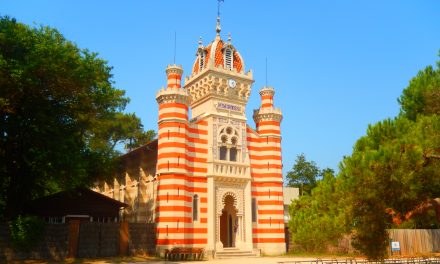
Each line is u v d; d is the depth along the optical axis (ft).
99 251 125.80
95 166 136.67
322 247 151.84
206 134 150.82
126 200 179.01
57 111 120.26
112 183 181.68
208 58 160.15
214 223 142.31
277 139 162.71
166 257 127.85
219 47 161.99
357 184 68.69
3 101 104.58
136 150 166.20
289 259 131.54
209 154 147.95
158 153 141.08
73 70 111.55
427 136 67.77
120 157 178.91
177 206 134.92
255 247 151.43
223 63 159.63
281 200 158.20
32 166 124.47
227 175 148.46
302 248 157.99
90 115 131.95
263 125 163.43
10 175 125.39
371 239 77.05
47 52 106.83
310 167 289.33
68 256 120.57
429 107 90.07
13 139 116.88
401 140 69.87
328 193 102.37
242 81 160.25
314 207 130.11
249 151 159.12
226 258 136.77
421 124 70.90
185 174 139.54
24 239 113.91
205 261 122.42
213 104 153.69
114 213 150.82
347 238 146.51
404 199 71.15
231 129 155.12
